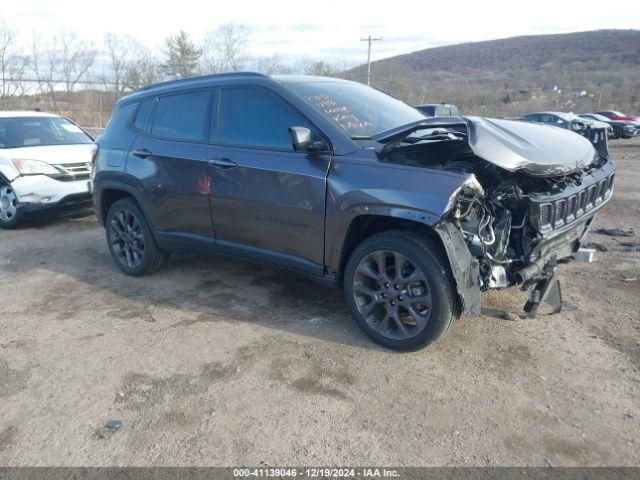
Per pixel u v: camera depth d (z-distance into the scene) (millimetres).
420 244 3342
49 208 7508
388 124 4164
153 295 4816
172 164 4629
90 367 3570
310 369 3436
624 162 14836
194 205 4543
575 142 4176
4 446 2822
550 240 3549
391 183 3365
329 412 2988
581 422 2822
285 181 3867
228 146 4270
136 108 5188
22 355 3770
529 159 3395
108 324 4234
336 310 4316
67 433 2902
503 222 3488
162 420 2977
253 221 4145
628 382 3164
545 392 3094
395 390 3170
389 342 3600
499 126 3801
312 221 3771
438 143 3762
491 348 3605
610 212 7637
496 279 3418
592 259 4164
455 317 3441
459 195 3156
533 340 3693
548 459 2572
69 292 4996
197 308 4473
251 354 3656
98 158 5418
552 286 3840
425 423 2863
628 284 4633
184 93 4734
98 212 5621
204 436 2828
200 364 3553
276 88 4078
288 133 3963
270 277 5145
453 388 3164
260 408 3047
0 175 7484
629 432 2732
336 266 3760
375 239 3531
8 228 7707
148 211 4949
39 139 8289
